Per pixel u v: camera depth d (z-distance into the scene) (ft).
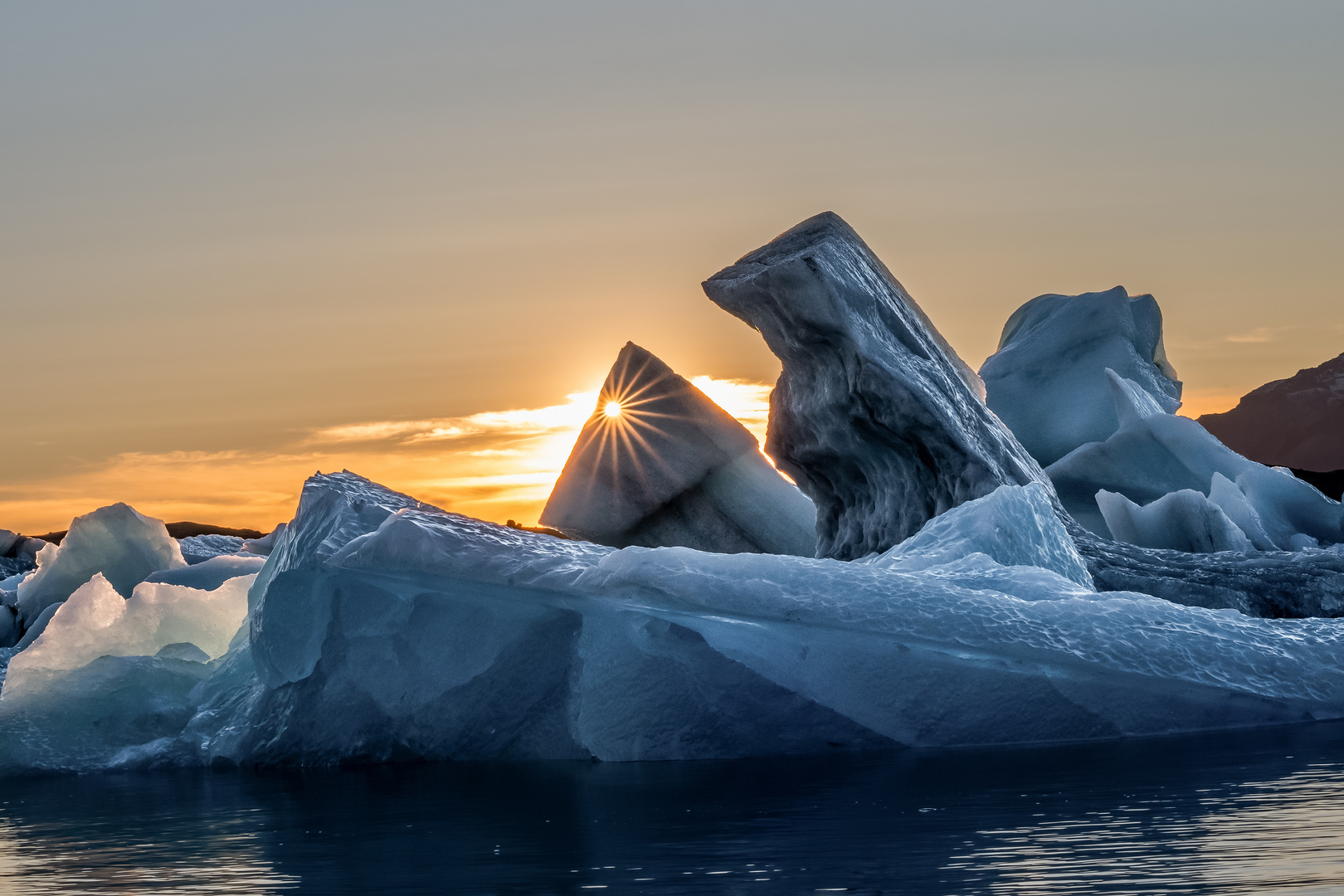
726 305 32.32
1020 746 15.96
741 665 16.94
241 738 19.48
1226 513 38.96
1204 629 17.33
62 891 9.51
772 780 13.79
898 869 8.55
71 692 20.54
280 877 9.66
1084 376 62.44
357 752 18.93
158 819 13.55
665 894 8.20
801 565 16.67
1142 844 8.95
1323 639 17.62
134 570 33.42
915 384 29.86
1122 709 16.52
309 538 19.80
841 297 30.32
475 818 12.19
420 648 18.38
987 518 22.41
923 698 16.61
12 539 54.60
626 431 42.27
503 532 18.31
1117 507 38.68
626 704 17.15
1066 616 16.87
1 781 19.34
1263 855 8.30
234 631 22.41
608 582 16.31
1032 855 8.79
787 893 7.98
